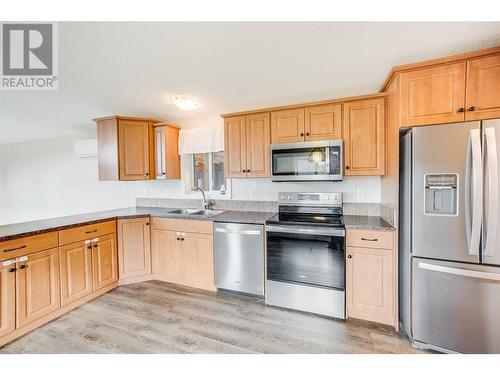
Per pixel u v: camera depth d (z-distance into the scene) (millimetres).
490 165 1460
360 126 2250
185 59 2023
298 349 1722
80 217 2646
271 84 2404
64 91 2574
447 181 1608
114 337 1872
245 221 2422
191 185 3535
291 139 2498
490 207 1472
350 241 2068
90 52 1930
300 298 2217
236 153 2760
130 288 2703
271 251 2314
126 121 3033
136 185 3766
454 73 1646
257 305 2346
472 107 1604
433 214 1649
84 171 4133
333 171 2273
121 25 1639
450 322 1614
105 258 2592
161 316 2160
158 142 3197
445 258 1626
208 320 2098
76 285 2289
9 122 3525
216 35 1727
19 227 2074
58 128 3824
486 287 1511
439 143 1624
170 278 2838
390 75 1925
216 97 2688
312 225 2146
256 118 2648
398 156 1861
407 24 1556
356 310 2076
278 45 1820
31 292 1932
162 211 3182
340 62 2010
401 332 1909
